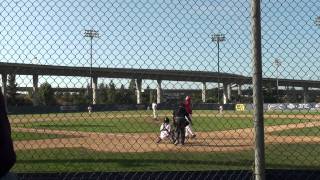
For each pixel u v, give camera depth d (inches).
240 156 514.6
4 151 108.5
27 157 514.6
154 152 587.5
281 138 651.5
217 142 692.7
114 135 820.0
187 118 700.0
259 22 187.2
